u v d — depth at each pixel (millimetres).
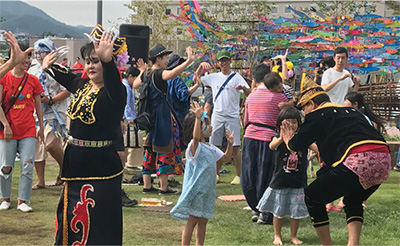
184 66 7863
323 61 10180
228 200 8250
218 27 16062
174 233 6340
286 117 5910
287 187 6070
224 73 9508
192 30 15953
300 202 6082
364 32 15734
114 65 4340
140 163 10781
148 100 8359
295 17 16406
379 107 13445
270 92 7117
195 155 5445
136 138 9617
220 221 6949
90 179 4578
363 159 5039
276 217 6102
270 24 16344
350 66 15781
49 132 8602
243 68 16422
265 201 6160
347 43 15867
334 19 15977
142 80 8500
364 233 6520
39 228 6438
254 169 7062
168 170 8539
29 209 7215
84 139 4594
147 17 23250
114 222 4578
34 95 7461
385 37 15570
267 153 6965
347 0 20297
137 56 11727
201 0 18328
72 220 4586
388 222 6988
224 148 9750
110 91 4383
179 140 8828
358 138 5129
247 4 17609
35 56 7566
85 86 4727
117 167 4641
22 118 7230
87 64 4582
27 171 7254
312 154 10289
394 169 11695
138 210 7445
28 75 7332
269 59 10148
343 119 5254
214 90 9516
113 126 4625
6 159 7203
